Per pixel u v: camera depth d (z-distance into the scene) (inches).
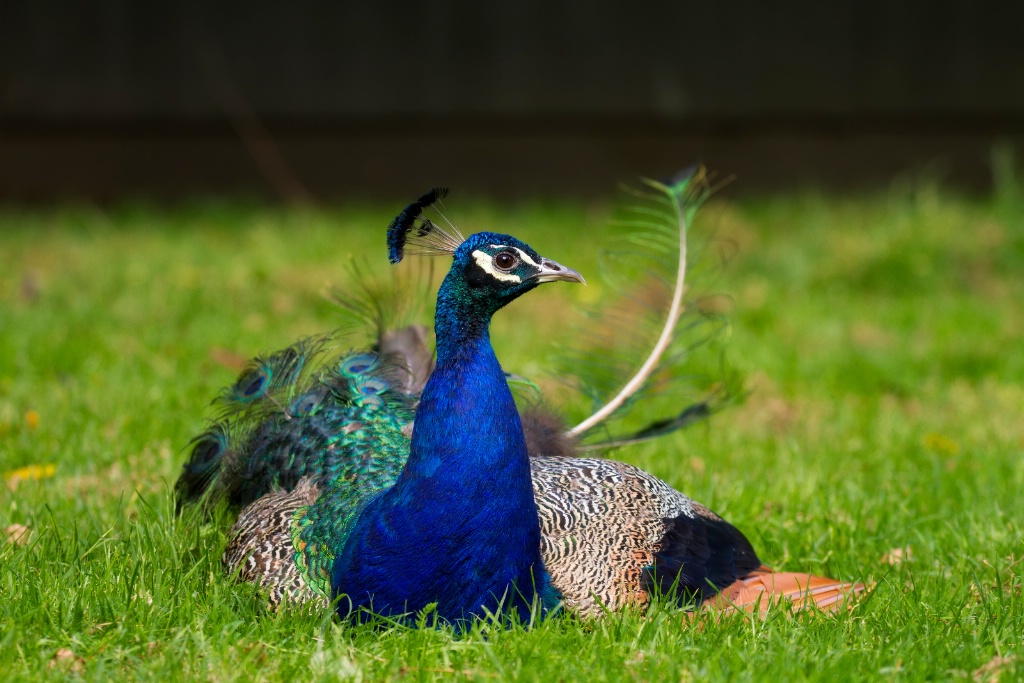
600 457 323.6
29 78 896.3
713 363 499.8
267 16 909.2
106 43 900.6
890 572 290.2
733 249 699.4
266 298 597.0
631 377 336.5
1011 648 240.5
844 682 221.5
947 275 664.4
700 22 932.6
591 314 355.3
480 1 924.0
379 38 920.9
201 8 904.3
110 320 544.7
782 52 933.2
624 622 242.7
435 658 226.1
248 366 327.0
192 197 916.0
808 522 324.5
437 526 229.0
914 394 478.3
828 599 272.4
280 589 245.6
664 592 259.6
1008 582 284.0
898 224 709.9
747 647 236.2
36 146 904.3
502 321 561.0
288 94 918.4
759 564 292.4
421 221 244.4
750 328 566.6
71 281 617.3
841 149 942.4
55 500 322.3
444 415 229.9
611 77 936.9
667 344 329.4
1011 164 931.3
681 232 342.6
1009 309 611.8
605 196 940.0
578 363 350.6
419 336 324.5
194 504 305.4
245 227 786.8
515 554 234.7
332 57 919.0
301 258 675.4
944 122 940.0
